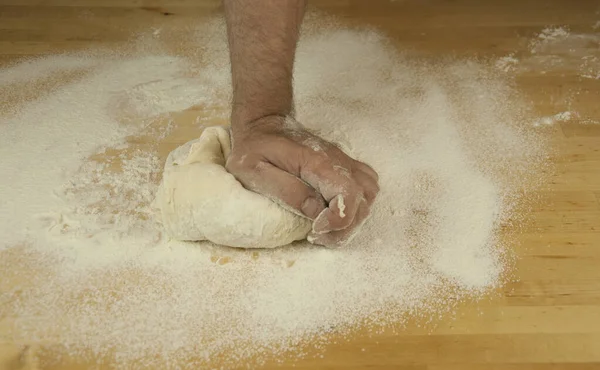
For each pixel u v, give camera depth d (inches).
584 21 78.0
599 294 48.7
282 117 52.2
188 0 82.3
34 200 55.8
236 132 52.3
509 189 57.3
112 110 65.4
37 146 61.2
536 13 79.5
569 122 64.4
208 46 74.8
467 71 71.2
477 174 58.7
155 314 47.3
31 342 45.4
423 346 45.4
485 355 44.8
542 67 71.6
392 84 69.4
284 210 49.5
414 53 74.0
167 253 51.6
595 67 71.3
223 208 49.2
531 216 54.8
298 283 49.4
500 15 79.4
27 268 50.5
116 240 52.4
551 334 46.1
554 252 51.9
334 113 65.2
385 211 55.1
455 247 52.2
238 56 51.4
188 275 50.0
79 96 67.1
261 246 51.1
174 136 62.5
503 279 49.8
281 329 46.3
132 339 45.6
